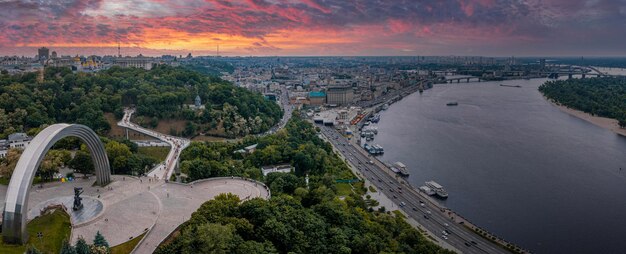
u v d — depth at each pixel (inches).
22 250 7199.8
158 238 7849.4
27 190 7480.3
